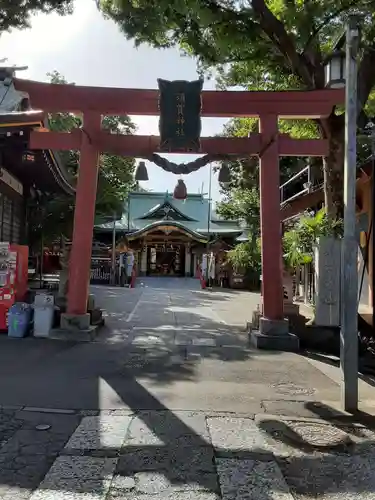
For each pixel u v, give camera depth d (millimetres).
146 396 5840
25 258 10641
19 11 10180
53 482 3617
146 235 34531
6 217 13195
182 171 9609
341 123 10055
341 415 5391
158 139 9570
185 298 20016
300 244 10344
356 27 5898
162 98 9086
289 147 9703
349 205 5777
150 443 4414
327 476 3932
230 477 3811
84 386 6191
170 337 10023
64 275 10953
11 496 3393
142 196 41281
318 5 9430
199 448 4344
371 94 12500
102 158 21047
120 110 9516
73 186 14953
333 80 8016
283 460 4199
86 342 9109
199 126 9125
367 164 10617
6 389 5953
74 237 9602
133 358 7902
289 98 9406
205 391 6145
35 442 4363
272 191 9523
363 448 4523
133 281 27281
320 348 9328
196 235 33719
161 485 3633
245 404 5672
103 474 3773
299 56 10062
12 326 9289
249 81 13102
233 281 28641
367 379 7301
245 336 10414
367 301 11070
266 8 9625
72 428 4730
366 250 11148
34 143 9547
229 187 22250
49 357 7770
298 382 6754
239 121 18625
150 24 10148
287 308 10461
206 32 10977
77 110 9555
